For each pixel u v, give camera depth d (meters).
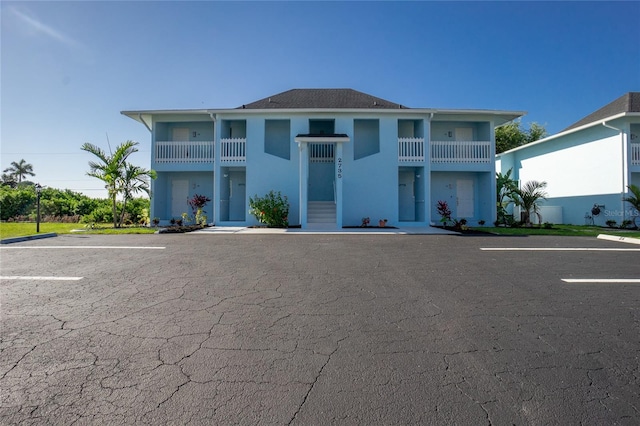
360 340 3.12
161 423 1.96
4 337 3.14
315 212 15.82
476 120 17.08
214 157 16.11
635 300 4.36
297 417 2.03
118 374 2.49
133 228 14.25
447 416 2.04
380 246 8.95
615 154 16.27
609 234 11.72
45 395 2.23
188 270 5.97
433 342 3.09
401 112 15.68
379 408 2.11
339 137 14.03
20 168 60.25
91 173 14.75
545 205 20.45
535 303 4.23
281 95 18.59
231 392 2.28
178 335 3.20
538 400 2.20
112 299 4.30
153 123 16.77
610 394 2.27
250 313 3.82
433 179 18.30
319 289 4.81
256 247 8.70
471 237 11.18
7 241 9.41
